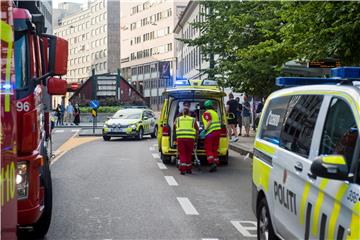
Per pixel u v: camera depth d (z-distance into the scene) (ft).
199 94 50.49
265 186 19.88
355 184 12.51
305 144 16.30
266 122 21.53
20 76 19.66
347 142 13.66
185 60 259.60
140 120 91.04
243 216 28.43
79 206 30.89
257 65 57.72
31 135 19.47
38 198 19.92
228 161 55.11
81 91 165.17
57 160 56.44
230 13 66.23
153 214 28.76
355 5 29.43
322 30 32.19
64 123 152.35
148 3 393.29
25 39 20.15
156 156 60.39
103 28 450.30
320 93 16.33
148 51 392.88
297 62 38.68
